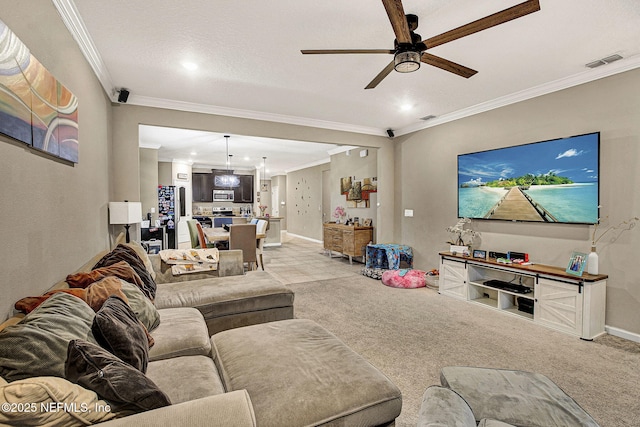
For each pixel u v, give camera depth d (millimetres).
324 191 9453
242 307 2635
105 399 935
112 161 3539
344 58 2752
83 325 1216
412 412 1824
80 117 2248
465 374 1512
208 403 973
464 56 2725
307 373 1405
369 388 1330
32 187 1470
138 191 3721
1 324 1135
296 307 3654
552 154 3307
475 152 4160
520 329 2998
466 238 4316
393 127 5344
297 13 2111
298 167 10844
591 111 3039
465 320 3236
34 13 1535
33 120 1433
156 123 3834
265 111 4355
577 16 2127
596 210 2986
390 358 2441
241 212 10945
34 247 1490
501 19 1736
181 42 2482
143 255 2828
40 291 1554
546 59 2777
